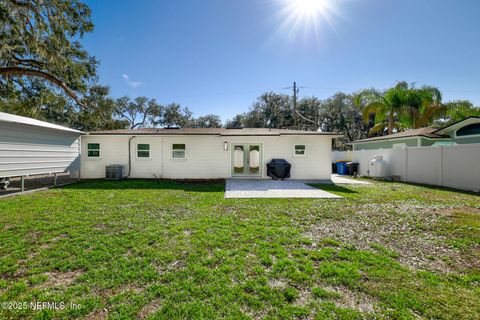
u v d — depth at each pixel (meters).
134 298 2.15
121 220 4.63
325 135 11.82
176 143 12.22
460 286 2.40
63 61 10.35
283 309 2.02
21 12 8.81
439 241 3.65
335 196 7.28
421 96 17.02
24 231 3.95
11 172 7.36
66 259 2.93
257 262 2.88
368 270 2.71
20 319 1.89
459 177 8.88
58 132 9.58
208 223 4.45
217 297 2.18
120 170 11.79
